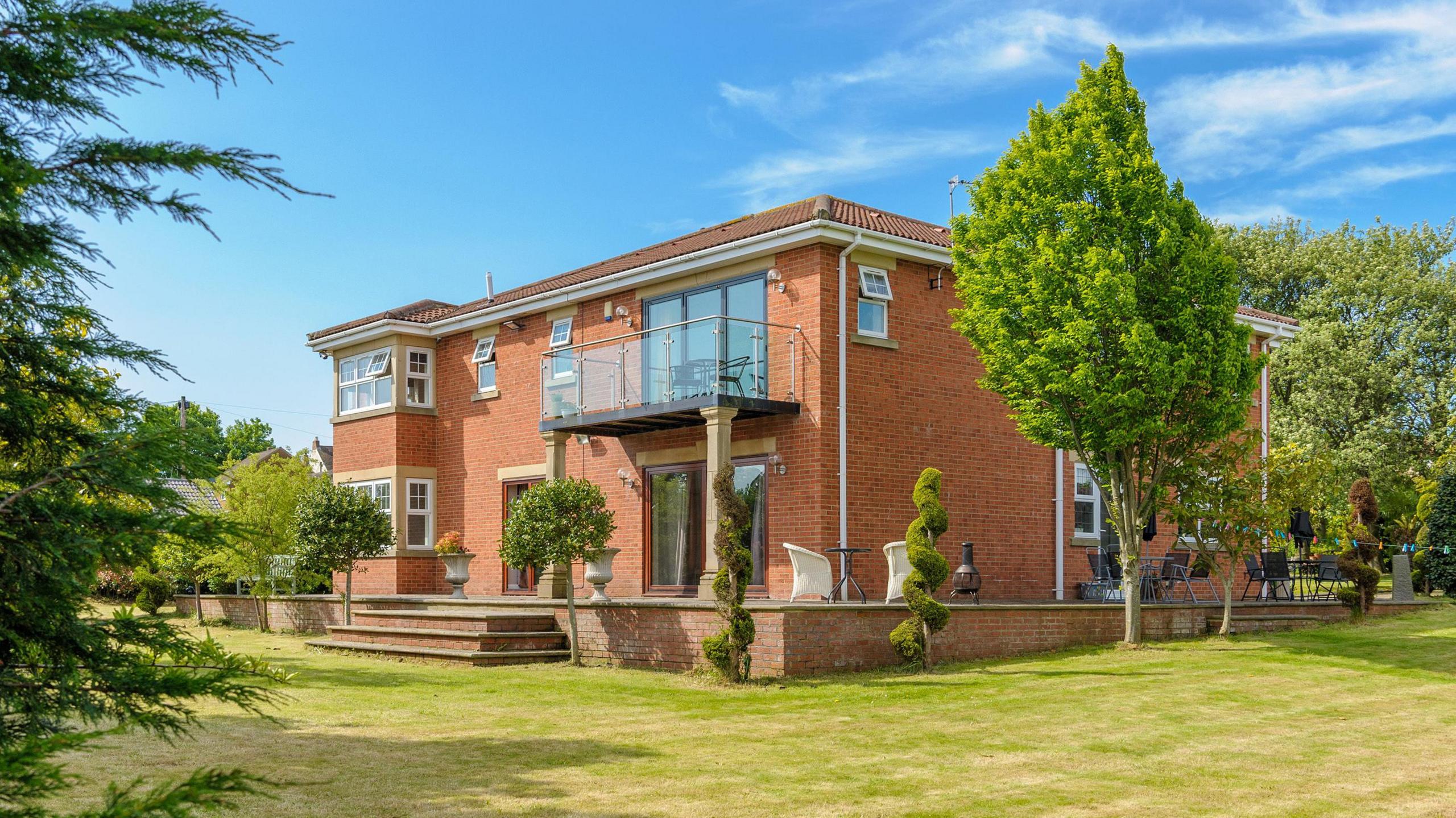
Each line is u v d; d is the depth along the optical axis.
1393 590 21.23
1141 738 9.80
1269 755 9.08
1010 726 10.43
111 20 4.78
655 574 20.14
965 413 19.69
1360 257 39.12
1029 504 20.50
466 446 24.64
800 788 7.86
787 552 17.84
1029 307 15.51
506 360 23.73
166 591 26.92
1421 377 36.56
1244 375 15.90
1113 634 16.95
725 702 12.08
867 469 18.12
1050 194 15.82
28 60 4.79
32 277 5.59
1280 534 17.52
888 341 18.59
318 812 7.06
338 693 12.85
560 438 19.81
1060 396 15.75
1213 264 15.57
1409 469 36.09
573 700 12.30
